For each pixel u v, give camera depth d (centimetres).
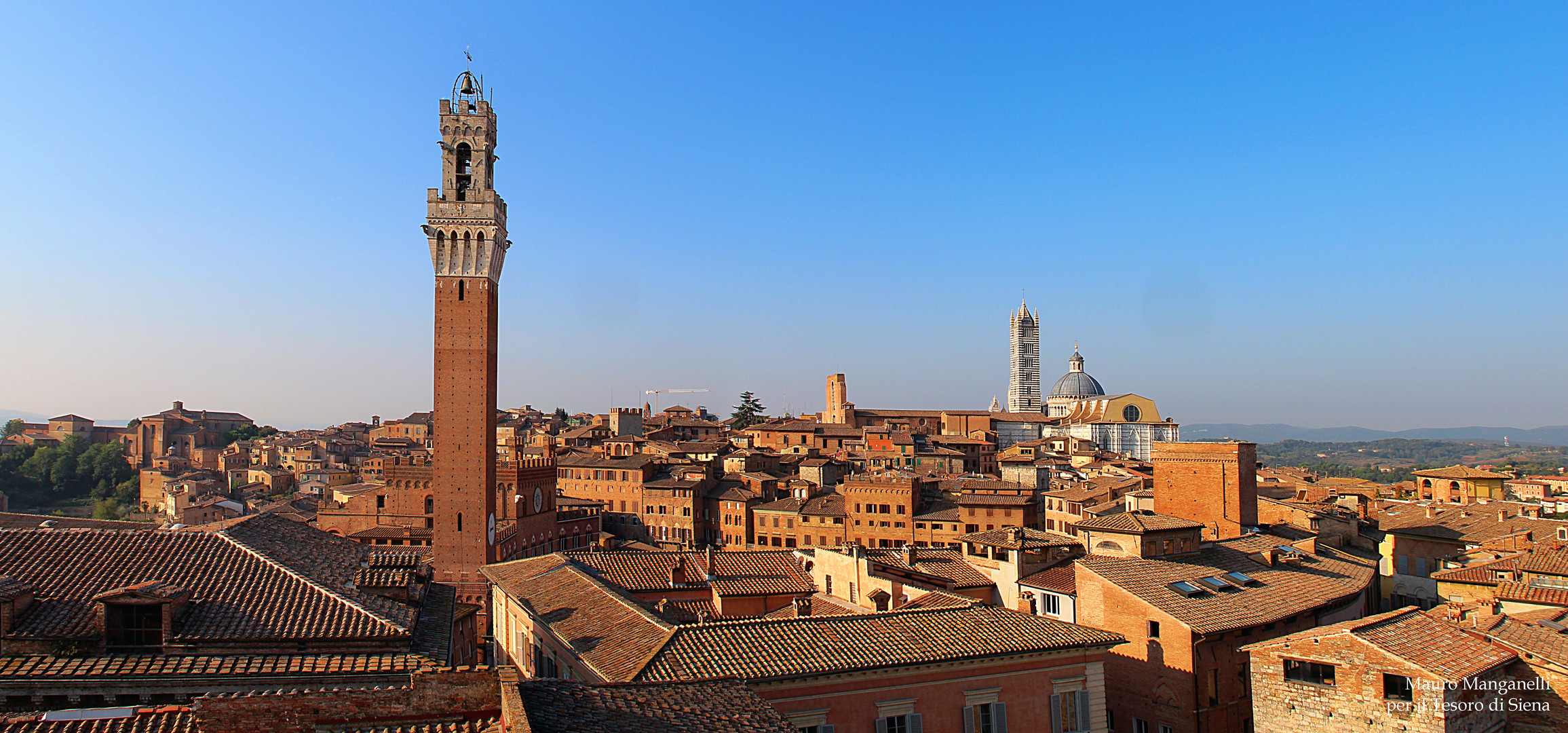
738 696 3772
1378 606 10162
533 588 7188
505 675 3291
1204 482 10900
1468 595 7694
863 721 4816
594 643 5350
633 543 19338
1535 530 9962
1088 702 5369
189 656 4072
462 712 3300
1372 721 4569
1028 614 5809
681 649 4831
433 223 13025
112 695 3816
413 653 4372
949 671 5031
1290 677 4950
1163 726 6669
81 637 4028
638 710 3453
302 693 3178
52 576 4475
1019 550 8338
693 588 7756
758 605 7775
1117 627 7106
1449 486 17488
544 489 17925
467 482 12988
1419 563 10481
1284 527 10994
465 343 13062
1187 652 6500
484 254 13138
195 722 3106
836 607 7725
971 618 5628
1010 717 5156
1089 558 7719
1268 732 5006
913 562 8681
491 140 13550
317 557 5519
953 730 5009
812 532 18912
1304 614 7275
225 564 4828
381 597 4941
